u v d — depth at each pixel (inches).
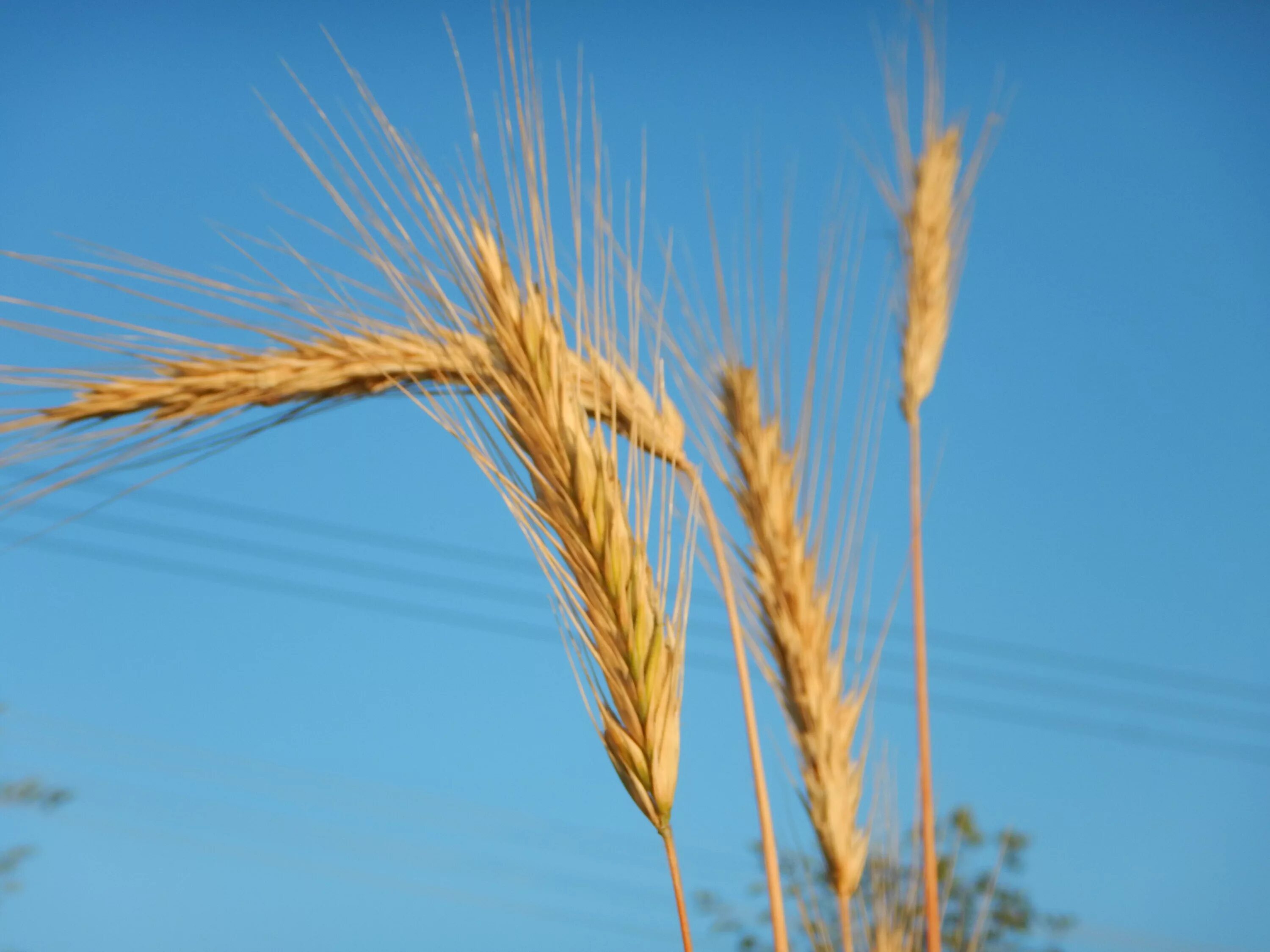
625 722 15.4
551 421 15.5
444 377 16.1
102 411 15.7
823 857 16.7
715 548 16.5
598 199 16.1
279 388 15.9
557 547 15.6
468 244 15.7
